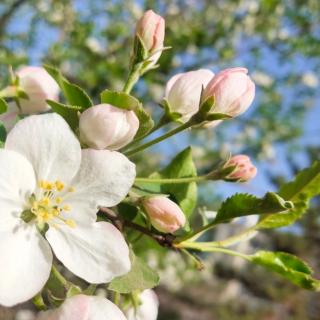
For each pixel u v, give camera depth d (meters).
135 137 0.14
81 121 0.13
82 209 0.13
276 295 1.19
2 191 0.12
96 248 0.12
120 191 0.13
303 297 1.16
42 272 0.12
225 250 0.16
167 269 0.89
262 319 1.21
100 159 0.13
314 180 0.17
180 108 0.15
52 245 0.12
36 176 0.12
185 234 0.15
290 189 0.17
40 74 0.18
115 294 0.14
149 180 0.15
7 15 0.57
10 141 0.12
